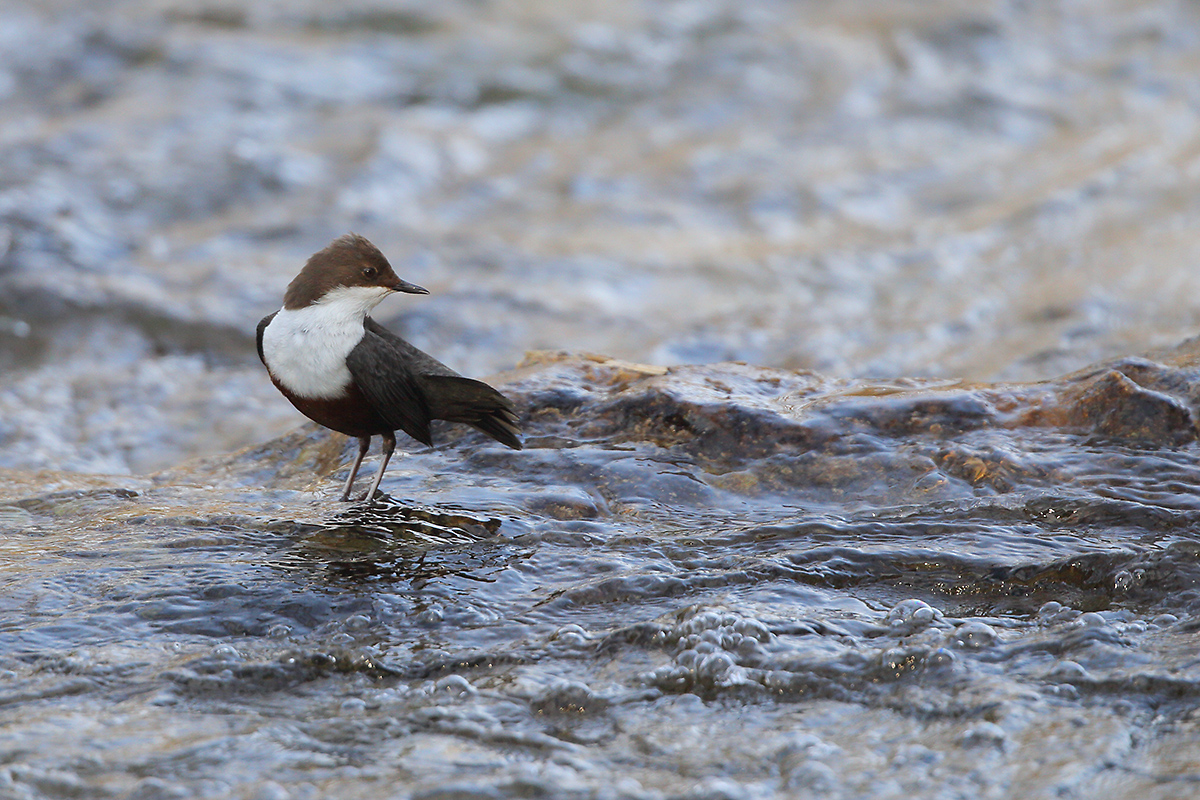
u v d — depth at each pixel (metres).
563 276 23.17
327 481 10.20
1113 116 32.06
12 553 8.48
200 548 8.50
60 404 17.86
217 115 28.22
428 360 8.93
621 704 6.27
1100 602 7.45
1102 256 23.05
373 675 6.69
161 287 21.19
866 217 26.72
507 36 34.88
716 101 32.28
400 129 28.58
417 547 8.45
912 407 10.22
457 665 6.75
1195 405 10.00
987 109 32.31
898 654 6.57
